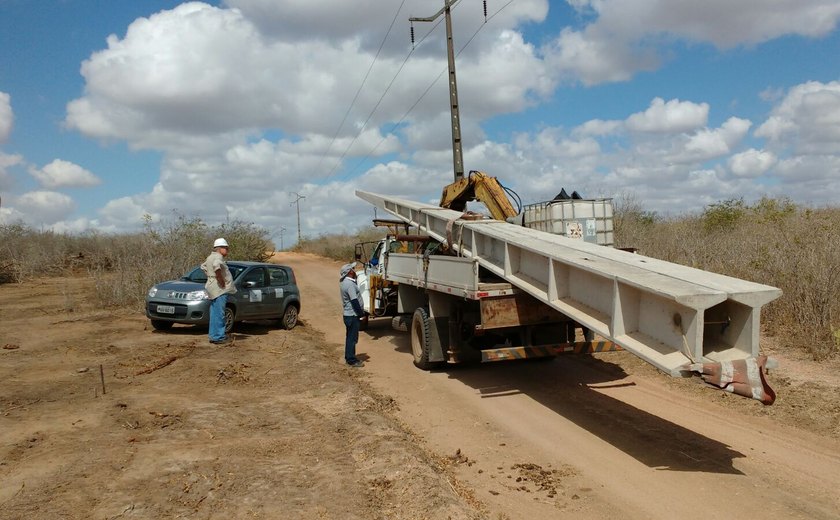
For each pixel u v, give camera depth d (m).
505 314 8.00
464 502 4.80
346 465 5.36
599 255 6.82
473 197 12.37
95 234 32.62
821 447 6.03
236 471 5.10
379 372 10.15
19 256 24.95
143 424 6.26
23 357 9.48
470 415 7.57
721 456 5.91
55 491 4.52
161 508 4.35
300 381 8.62
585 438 6.60
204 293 11.83
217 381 8.38
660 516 4.78
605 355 10.38
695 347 4.94
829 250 10.34
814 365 8.14
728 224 17.88
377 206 14.98
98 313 14.62
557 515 4.84
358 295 10.59
